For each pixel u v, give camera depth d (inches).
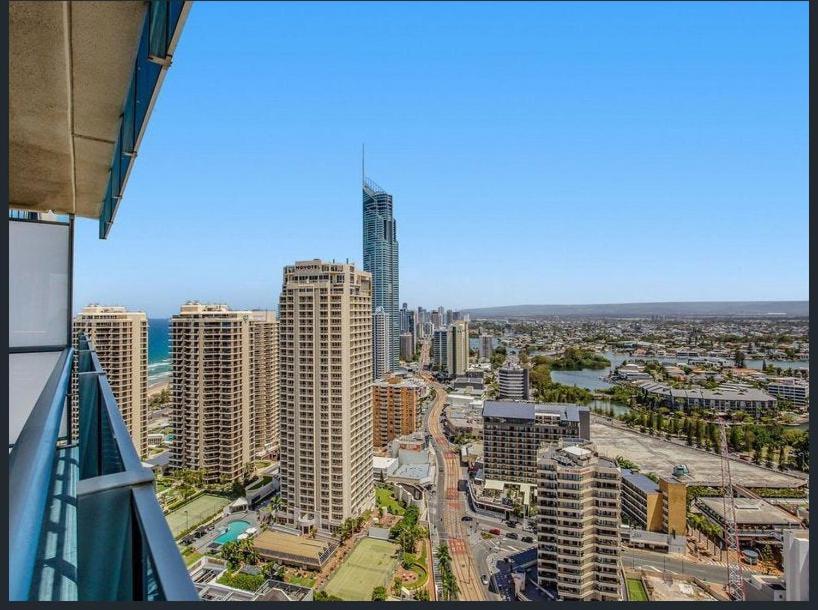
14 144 184.9
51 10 109.8
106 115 164.7
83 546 56.7
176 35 99.2
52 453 72.9
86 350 161.0
